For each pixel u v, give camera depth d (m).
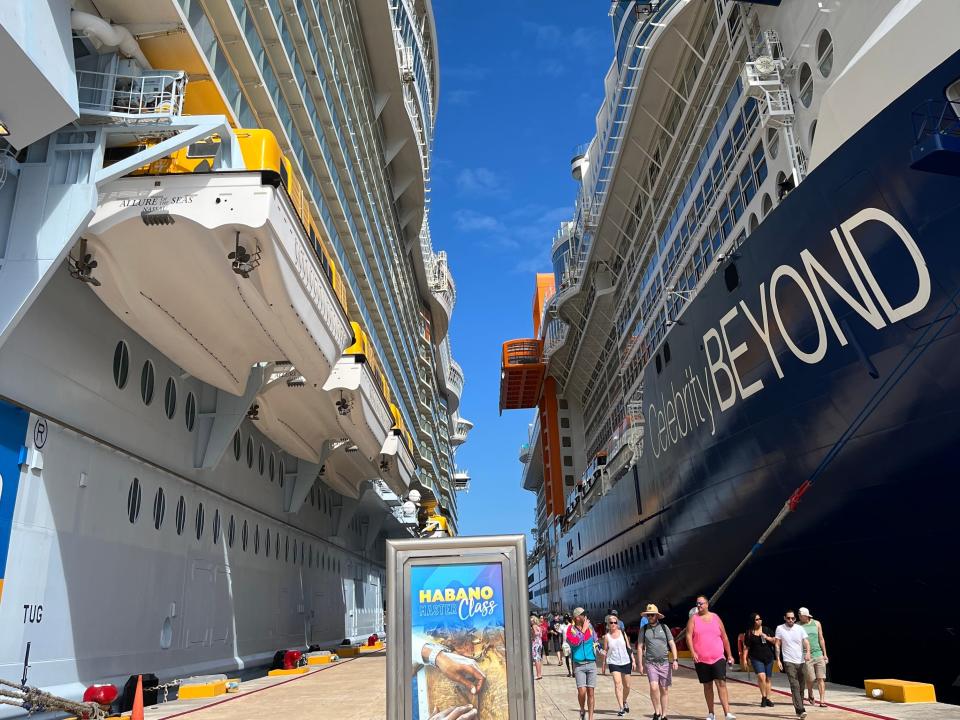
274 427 20.59
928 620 10.55
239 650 20.00
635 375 34.94
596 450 53.22
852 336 10.95
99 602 12.61
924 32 9.74
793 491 13.08
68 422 11.90
